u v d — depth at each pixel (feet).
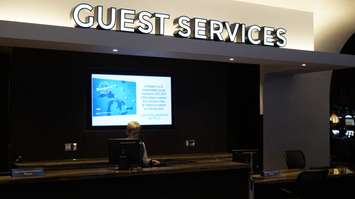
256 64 26.73
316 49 31.48
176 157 25.75
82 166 22.74
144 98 26.25
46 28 18.37
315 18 29.99
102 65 25.16
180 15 24.67
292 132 31.24
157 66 26.71
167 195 17.85
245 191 19.35
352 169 24.47
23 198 15.46
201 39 22.07
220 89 28.76
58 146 23.86
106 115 25.16
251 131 29.40
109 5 22.84
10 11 20.71
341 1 27.48
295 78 31.68
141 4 23.66
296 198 20.44
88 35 19.11
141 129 26.02
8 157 27.81
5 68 28.25
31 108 23.34
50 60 23.88
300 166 26.86
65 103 24.14
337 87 36.81
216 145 28.43
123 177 16.99
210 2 25.63
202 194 18.49
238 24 24.62
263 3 27.37
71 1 22.04
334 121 36.27
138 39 20.15
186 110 27.53
